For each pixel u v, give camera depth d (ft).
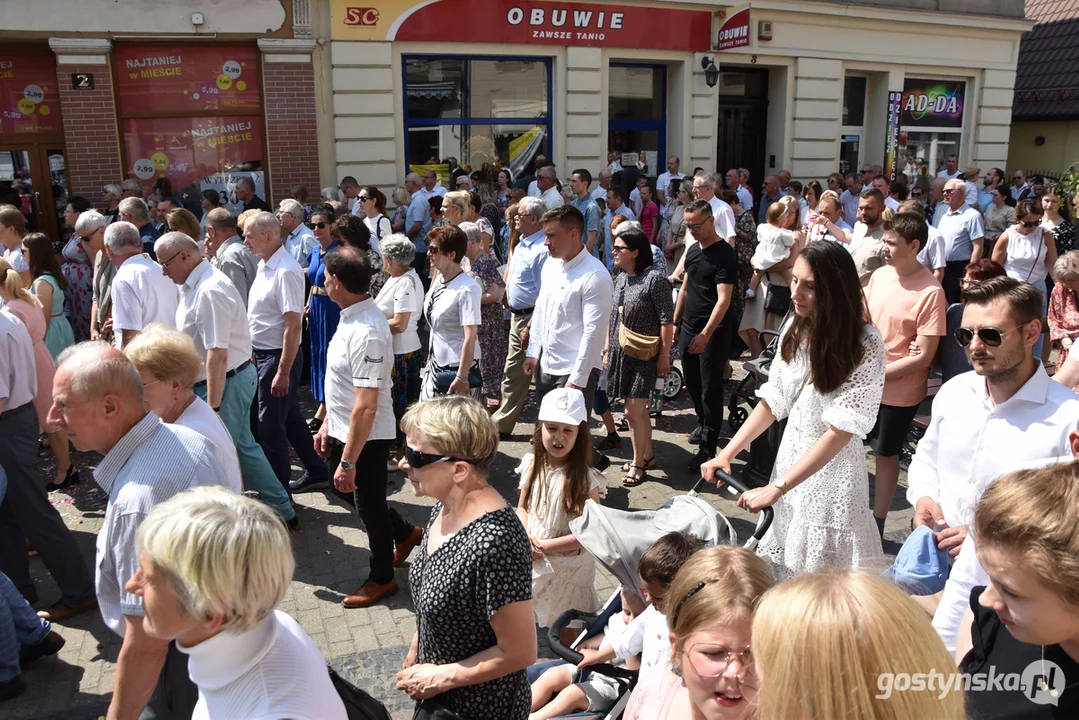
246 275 19.02
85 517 17.04
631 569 8.95
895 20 46.19
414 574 7.79
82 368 7.80
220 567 5.30
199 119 34.58
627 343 17.67
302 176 35.91
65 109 32.32
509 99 39.52
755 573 5.68
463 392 16.89
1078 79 57.47
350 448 12.53
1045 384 8.23
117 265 16.30
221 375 14.25
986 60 50.26
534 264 20.81
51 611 13.28
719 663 5.41
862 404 9.84
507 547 7.18
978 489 7.66
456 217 23.09
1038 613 4.57
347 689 6.34
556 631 9.84
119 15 32.22
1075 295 17.46
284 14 34.12
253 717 5.41
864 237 21.86
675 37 41.19
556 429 11.19
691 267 18.66
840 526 10.47
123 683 7.49
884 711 3.74
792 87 45.19
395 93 36.63
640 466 18.39
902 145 49.55
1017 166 62.49
